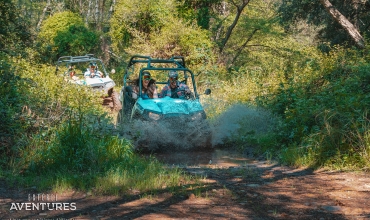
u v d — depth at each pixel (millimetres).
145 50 25266
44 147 7781
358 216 5414
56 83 11984
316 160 8078
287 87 12375
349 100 8758
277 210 5633
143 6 26453
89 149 7520
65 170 7113
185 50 25000
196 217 5312
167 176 7035
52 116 8867
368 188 6574
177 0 28047
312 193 6355
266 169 8039
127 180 6617
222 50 27234
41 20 43688
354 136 7996
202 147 10492
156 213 5426
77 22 33000
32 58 19766
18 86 9758
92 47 33125
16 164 7434
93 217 5273
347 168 7703
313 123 9242
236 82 17312
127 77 12344
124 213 5418
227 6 31562
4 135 7949
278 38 28109
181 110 10328
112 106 15898
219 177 7266
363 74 10344
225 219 5277
